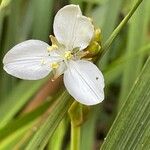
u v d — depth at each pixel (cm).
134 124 18
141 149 18
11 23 34
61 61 18
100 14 33
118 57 32
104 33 31
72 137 20
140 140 18
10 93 31
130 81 29
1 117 30
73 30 18
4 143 26
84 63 18
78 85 18
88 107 20
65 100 18
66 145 34
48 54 18
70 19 18
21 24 35
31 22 35
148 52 31
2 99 33
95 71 18
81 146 29
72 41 18
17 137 27
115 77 32
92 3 32
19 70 18
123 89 29
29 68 18
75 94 18
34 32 34
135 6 17
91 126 29
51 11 34
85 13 33
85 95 17
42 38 34
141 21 30
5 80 34
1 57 34
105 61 30
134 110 18
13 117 33
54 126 18
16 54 18
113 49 33
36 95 32
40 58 18
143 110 18
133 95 18
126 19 18
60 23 18
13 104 30
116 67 30
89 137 29
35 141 18
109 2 31
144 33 30
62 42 19
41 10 34
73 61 18
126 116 18
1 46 34
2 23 34
